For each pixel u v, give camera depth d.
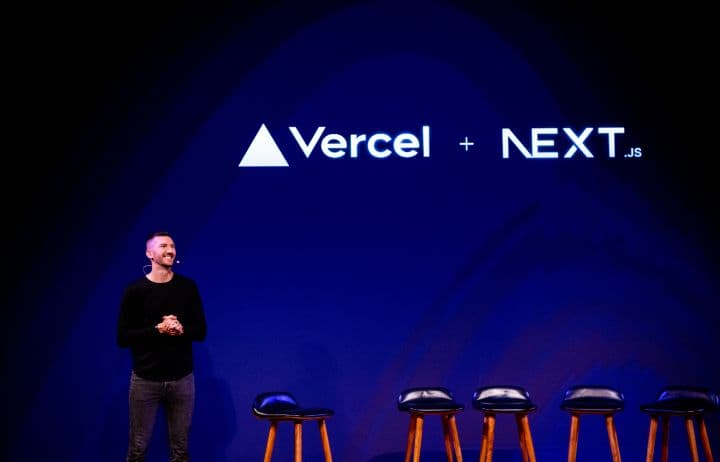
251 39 5.51
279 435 5.40
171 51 5.48
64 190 5.38
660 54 5.57
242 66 5.49
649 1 5.58
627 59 5.57
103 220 5.38
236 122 5.46
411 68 5.54
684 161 5.53
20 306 5.31
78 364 5.32
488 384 5.41
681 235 5.50
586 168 5.52
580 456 5.41
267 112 5.48
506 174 5.50
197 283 5.39
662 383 5.43
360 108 5.52
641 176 5.52
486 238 5.48
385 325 5.43
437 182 5.49
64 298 5.34
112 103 5.43
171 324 4.48
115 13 5.48
